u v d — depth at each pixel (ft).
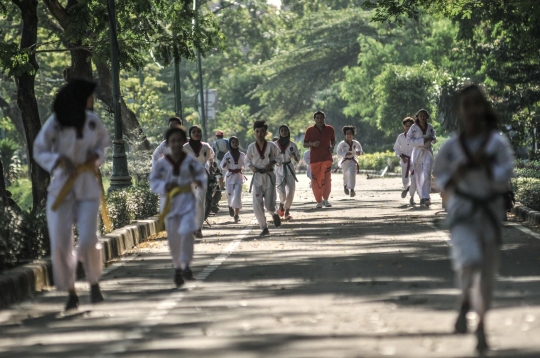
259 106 469.57
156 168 56.39
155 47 122.31
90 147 48.26
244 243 82.12
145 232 90.84
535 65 187.83
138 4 115.75
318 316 43.21
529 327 39.17
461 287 37.11
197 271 63.10
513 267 59.72
